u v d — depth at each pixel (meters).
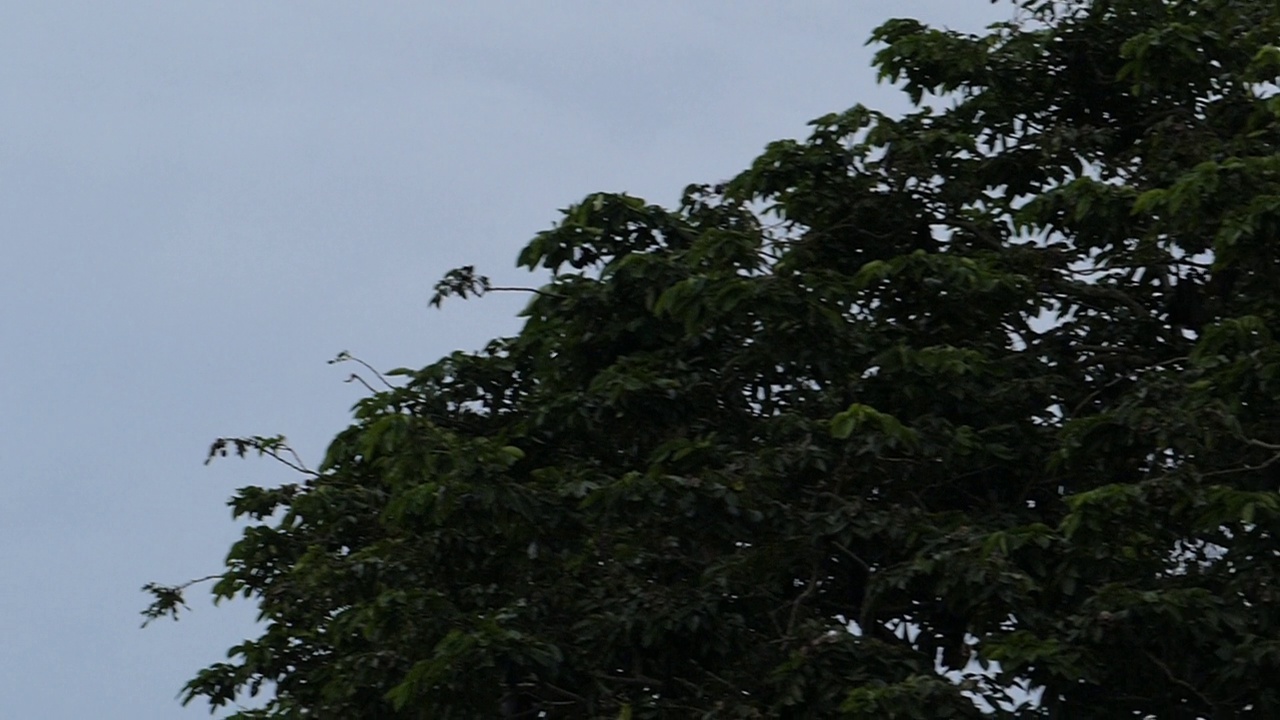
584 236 29.80
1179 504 25.12
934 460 28.06
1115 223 30.00
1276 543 26.25
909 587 27.52
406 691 25.50
